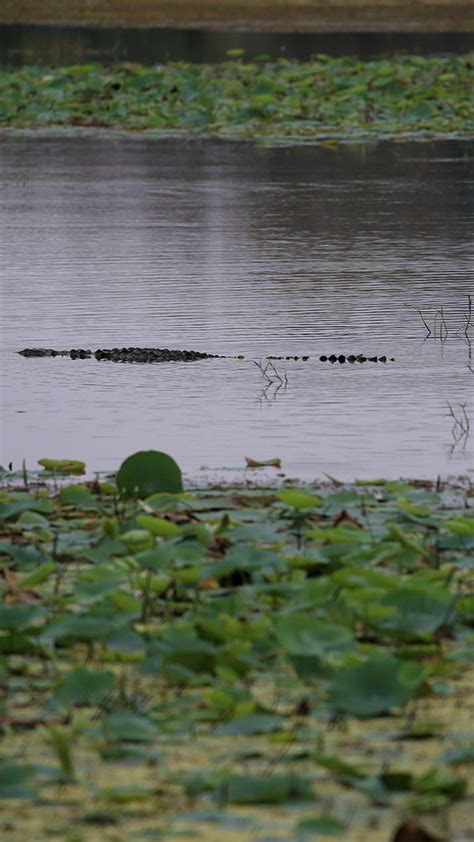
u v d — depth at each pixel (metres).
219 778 11.75
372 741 12.77
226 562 16.06
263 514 19.44
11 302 36.03
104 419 25.66
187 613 15.87
